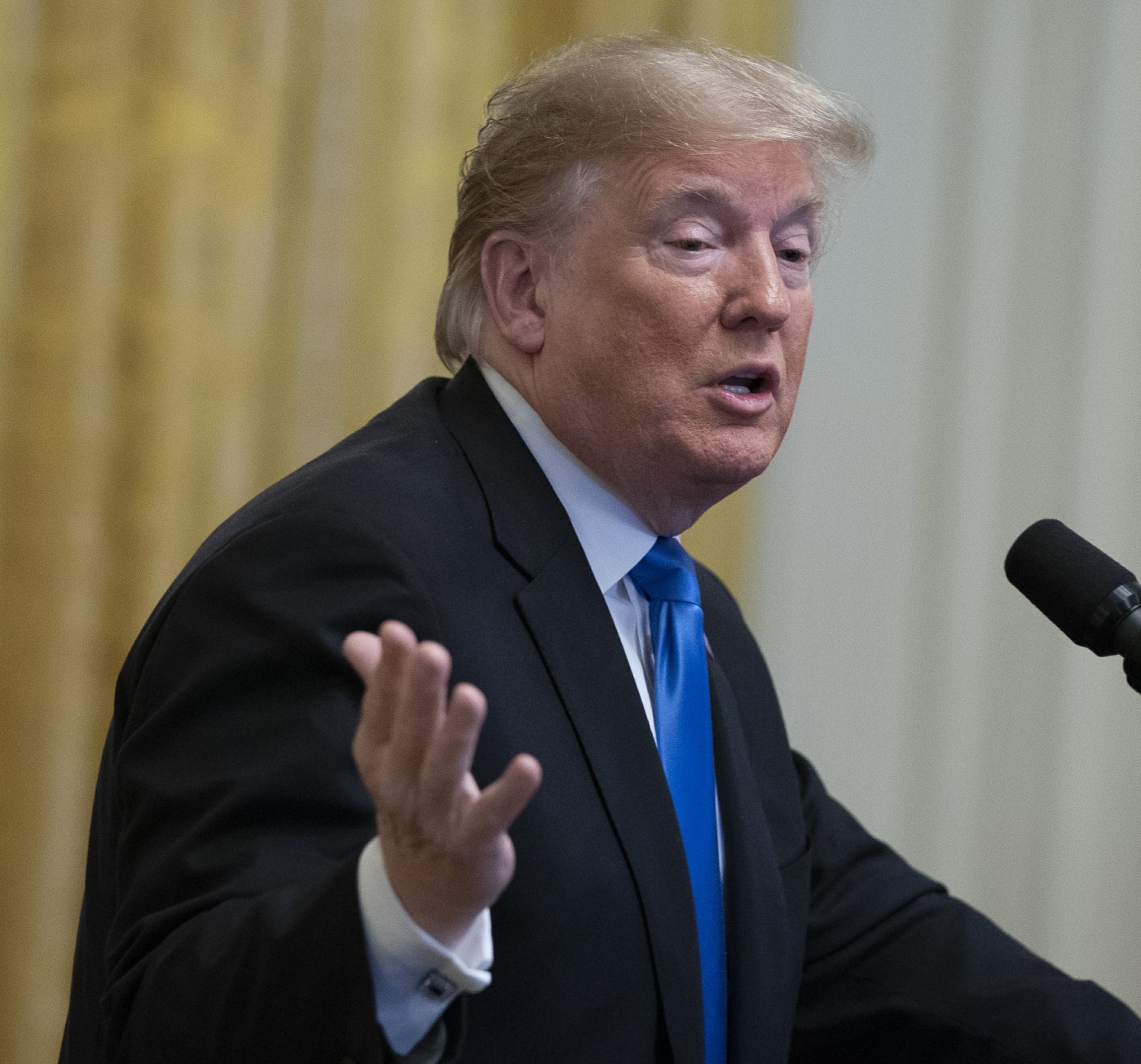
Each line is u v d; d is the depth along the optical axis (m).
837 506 14.02
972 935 7.27
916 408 14.12
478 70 12.23
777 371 6.18
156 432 11.26
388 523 5.58
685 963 5.61
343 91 11.94
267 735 5.09
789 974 6.38
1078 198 14.21
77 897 11.08
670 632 6.44
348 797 4.99
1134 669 6.02
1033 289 14.20
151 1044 4.57
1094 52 14.24
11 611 11.10
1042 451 14.16
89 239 11.16
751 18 12.82
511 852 4.14
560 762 5.60
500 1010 5.23
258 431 11.61
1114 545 14.09
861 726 14.02
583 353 6.19
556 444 6.38
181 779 5.11
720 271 6.14
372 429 6.35
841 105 6.57
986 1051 6.91
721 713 6.67
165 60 11.32
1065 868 14.13
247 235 11.48
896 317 14.09
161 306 11.27
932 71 14.14
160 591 11.23
